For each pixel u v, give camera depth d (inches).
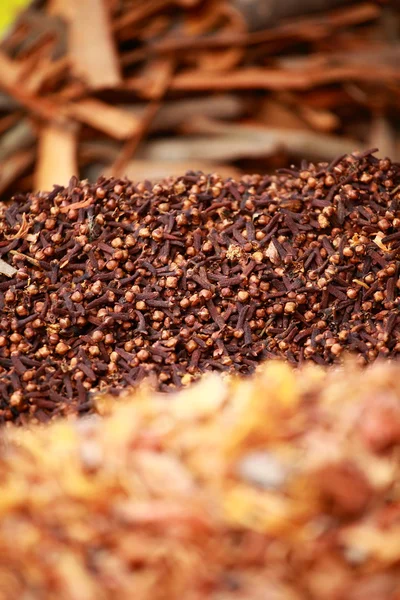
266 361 29.5
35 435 26.7
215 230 30.3
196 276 29.8
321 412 24.9
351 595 23.7
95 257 30.0
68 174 47.9
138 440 25.0
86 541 24.3
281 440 24.6
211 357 29.7
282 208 30.3
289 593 23.7
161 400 26.2
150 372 29.1
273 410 24.9
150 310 29.8
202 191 30.9
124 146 50.2
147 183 31.1
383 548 23.8
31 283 29.9
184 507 24.2
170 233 30.1
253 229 30.2
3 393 29.0
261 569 23.9
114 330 29.8
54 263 29.9
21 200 30.9
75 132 49.1
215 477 24.4
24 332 29.6
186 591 23.8
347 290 29.8
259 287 29.8
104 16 49.2
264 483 24.2
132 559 24.1
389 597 23.7
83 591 23.9
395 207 30.3
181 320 29.8
